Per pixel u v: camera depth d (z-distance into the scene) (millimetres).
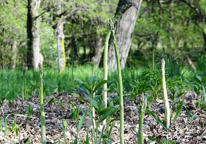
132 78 6348
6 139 3523
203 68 7734
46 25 17391
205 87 4633
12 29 17516
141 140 2115
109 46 10328
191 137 3271
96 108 2746
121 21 10312
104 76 2975
